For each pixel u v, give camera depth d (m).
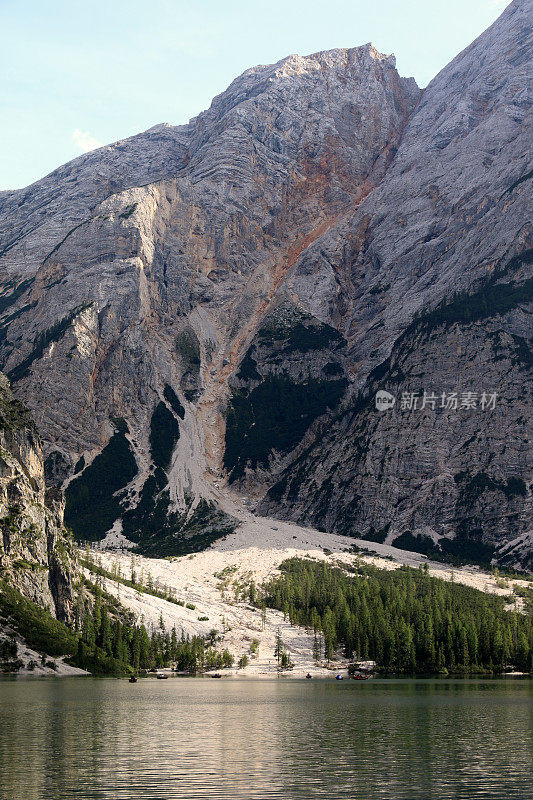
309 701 170.75
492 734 125.88
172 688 198.75
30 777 94.12
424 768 100.62
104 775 95.19
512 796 87.81
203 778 94.06
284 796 86.88
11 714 140.25
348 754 109.00
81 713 142.75
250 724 134.75
